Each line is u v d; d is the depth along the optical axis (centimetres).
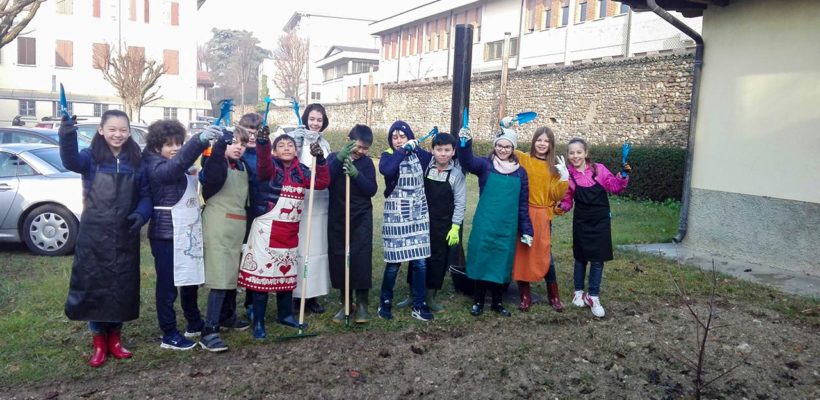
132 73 2569
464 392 375
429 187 488
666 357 428
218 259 413
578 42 2022
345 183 458
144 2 3366
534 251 499
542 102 1858
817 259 635
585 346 445
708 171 757
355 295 489
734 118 721
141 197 391
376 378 387
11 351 410
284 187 425
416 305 487
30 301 510
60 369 384
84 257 372
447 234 493
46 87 3177
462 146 479
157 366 393
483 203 490
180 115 3506
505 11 2491
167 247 400
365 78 3941
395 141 479
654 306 536
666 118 1414
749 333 471
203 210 423
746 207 707
